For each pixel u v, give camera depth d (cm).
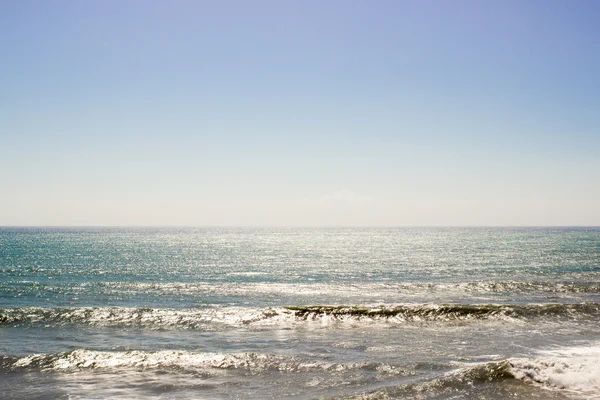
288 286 3116
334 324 1866
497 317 1983
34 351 1428
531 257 5931
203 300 2584
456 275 3994
